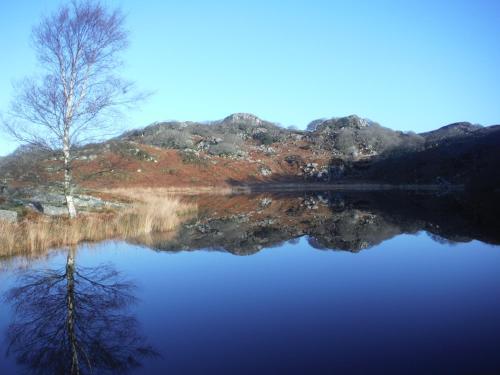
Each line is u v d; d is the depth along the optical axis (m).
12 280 9.98
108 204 20.98
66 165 15.88
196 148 82.38
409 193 47.84
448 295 8.60
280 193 49.84
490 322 7.05
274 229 18.86
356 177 76.69
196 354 5.89
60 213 17.31
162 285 9.49
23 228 13.90
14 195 19.91
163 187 52.34
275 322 7.11
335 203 33.97
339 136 105.00
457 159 68.19
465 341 6.27
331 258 12.38
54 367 5.61
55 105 15.08
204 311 7.70
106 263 11.73
